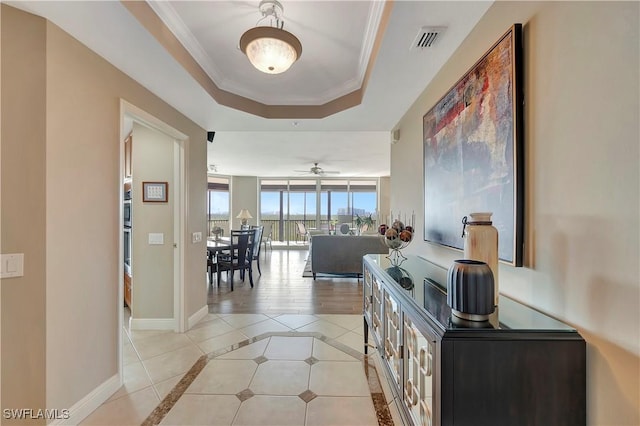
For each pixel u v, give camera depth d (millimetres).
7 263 1476
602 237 924
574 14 1021
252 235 5168
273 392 2059
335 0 1664
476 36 1639
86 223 1825
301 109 3186
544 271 1170
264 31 1686
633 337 839
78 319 1773
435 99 2223
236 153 6379
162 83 2297
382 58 1971
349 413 1850
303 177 10586
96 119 1889
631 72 831
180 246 3098
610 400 906
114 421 1781
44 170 1559
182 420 1786
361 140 5145
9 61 1478
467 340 980
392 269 2057
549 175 1143
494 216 1437
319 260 5547
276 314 3633
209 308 3852
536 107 1208
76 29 1632
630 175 839
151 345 2777
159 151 3141
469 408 973
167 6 1729
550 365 984
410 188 2908
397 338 1574
